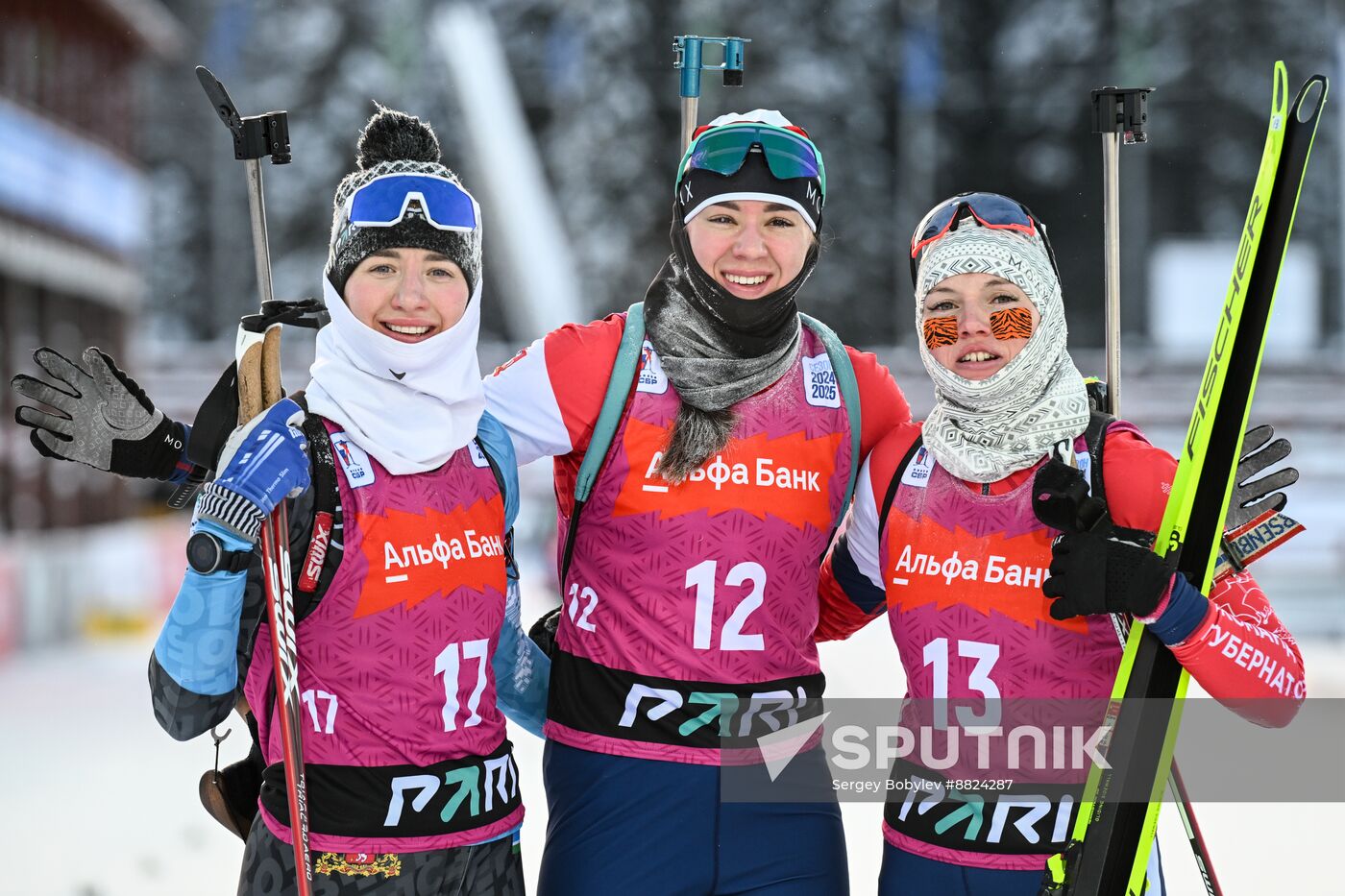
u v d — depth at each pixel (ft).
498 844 22.85
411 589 22.06
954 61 294.46
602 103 235.40
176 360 209.05
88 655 96.63
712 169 24.84
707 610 24.49
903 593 23.93
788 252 24.80
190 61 330.75
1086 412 23.21
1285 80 22.41
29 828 49.26
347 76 274.77
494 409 25.38
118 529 161.68
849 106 262.47
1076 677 22.86
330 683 21.90
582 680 25.03
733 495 24.64
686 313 25.18
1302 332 256.52
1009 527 23.20
